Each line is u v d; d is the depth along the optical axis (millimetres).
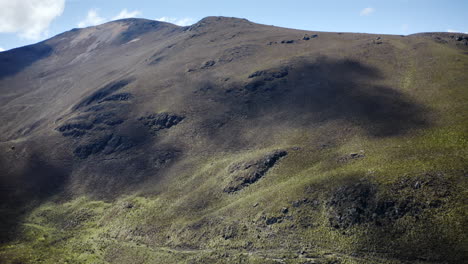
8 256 63812
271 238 52031
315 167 63656
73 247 66625
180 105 105750
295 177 62969
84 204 81250
